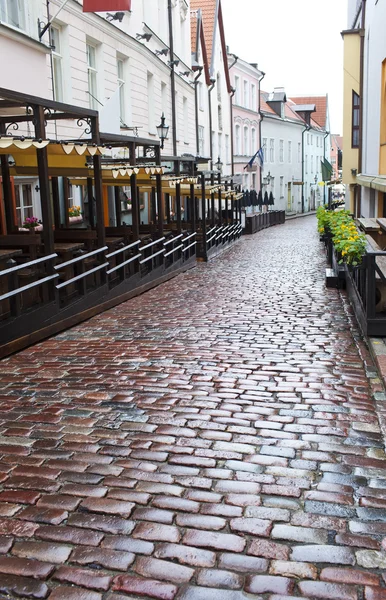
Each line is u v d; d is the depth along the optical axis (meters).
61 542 3.45
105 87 16.98
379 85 17.78
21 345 7.76
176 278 15.27
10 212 11.44
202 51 31.89
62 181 14.93
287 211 59.44
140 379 6.38
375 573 3.14
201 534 3.50
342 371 6.49
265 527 3.55
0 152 8.85
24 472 4.28
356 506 3.77
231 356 7.22
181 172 19.91
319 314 9.67
